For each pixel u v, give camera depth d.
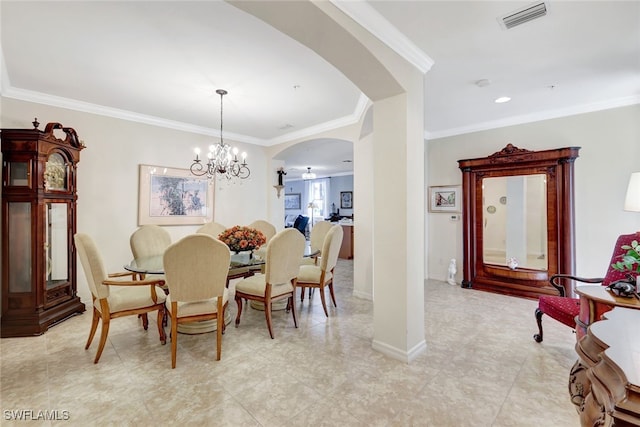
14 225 2.84
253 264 3.18
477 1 1.82
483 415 1.68
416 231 2.39
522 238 4.03
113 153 3.83
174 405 1.77
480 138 4.53
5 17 1.98
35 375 2.10
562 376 2.08
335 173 10.66
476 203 4.42
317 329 2.94
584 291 1.94
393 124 2.36
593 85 3.09
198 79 2.94
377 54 2.02
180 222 4.46
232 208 5.11
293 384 1.99
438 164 4.99
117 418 1.66
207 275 2.29
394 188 2.34
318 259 4.30
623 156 3.43
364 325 3.04
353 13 1.82
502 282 4.16
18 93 3.16
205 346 2.56
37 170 2.88
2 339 2.69
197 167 4.64
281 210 5.70
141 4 1.85
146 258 3.28
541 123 3.97
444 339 2.69
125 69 2.73
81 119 3.58
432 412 1.71
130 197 3.98
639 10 1.89
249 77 2.90
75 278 3.32
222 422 1.63
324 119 4.30
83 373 2.12
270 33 2.17
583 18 1.99
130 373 2.12
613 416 0.66
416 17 1.98
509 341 2.64
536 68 2.71
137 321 3.15
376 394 1.87
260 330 2.91
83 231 3.60
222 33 2.17
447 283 4.79
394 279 2.35
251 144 5.39
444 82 3.02
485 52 2.42
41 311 2.87
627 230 3.42
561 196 3.68
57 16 1.97
